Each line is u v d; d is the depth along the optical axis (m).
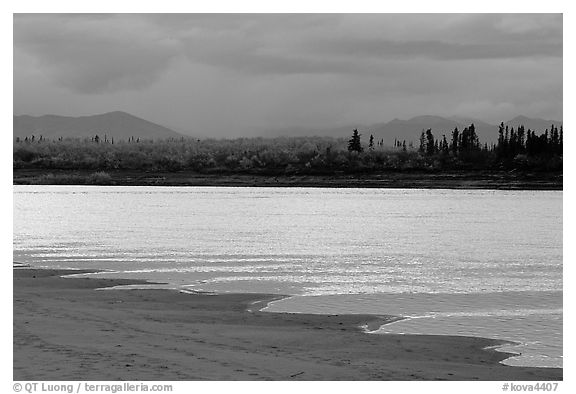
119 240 48.19
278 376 13.21
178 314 19.34
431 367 14.30
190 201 124.00
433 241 51.34
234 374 13.22
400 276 30.61
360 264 35.25
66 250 40.19
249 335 16.66
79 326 17.11
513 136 195.75
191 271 30.80
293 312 20.48
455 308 22.11
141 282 26.47
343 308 21.59
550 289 27.03
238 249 42.38
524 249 45.69
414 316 20.42
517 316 20.72
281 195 158.50
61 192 162.62
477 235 57.91
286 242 48.47
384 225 69.62
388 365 14.31
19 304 20.19
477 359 15.19
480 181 194.75
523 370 14.43
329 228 64.50
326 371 13.65
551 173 185.75
